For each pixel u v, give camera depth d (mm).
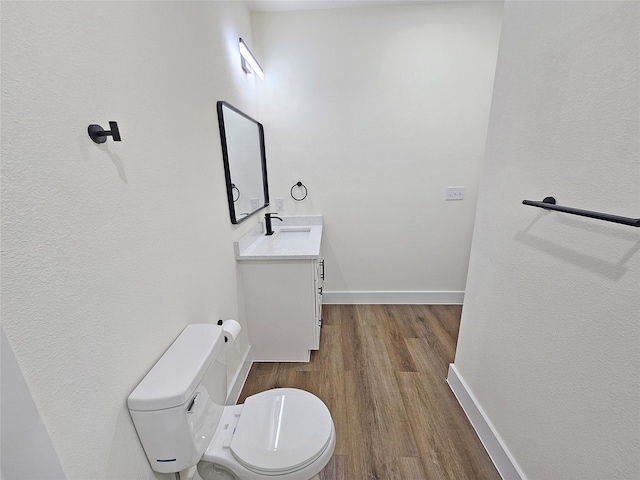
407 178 2393
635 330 657
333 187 2439
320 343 2119
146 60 834
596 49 723
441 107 2227
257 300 1785
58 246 534
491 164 1218
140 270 782
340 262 2641
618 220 631
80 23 595
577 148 793
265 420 1007
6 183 443
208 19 1316
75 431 566
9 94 449
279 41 2150
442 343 2107
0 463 473
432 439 1361
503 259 1153
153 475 803
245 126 1846
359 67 2176
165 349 898
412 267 2633
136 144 777
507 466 1147
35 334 490
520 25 1018
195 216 1139
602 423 748
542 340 952
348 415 1497
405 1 2014
